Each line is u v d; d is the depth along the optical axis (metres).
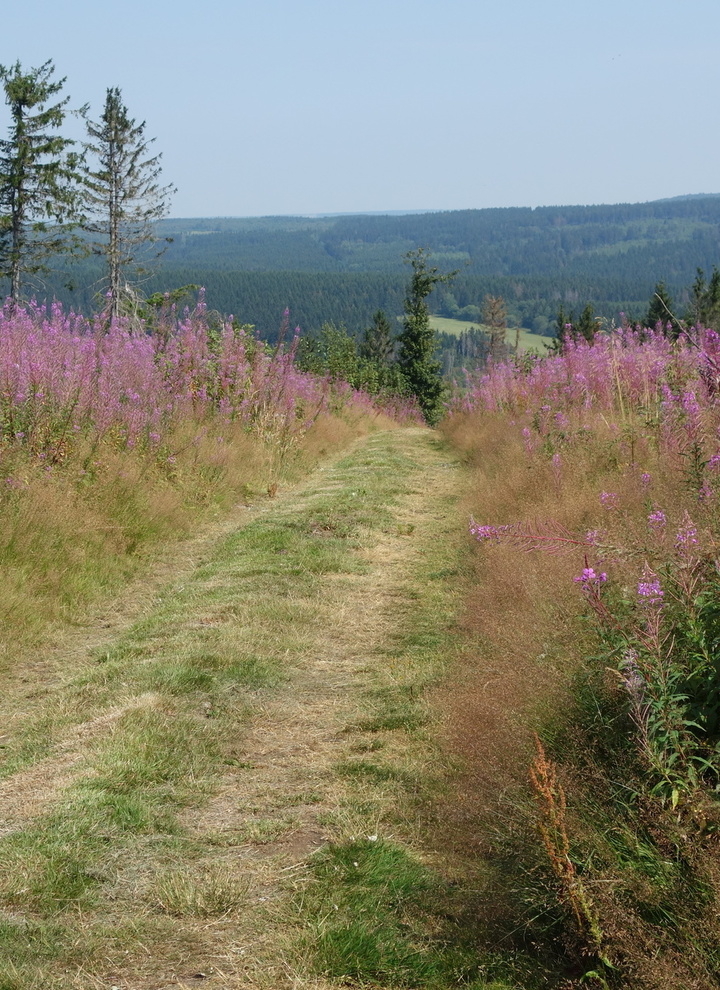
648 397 10.12
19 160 37.19
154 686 5.96
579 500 7.41
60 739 5.32
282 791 4.70
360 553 9.29
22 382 9.98
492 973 3.22
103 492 9.57
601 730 4.00
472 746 4.25
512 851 3.63
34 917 3.66
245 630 7.01
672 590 3.95
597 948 2.99
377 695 5.86
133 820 4.34
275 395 15.60
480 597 6.51
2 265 38.81
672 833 3.05
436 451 18.14
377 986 3.25
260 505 11.92
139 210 40.25
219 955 3.44
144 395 12.27
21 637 6.91
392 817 4.36
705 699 3.56
